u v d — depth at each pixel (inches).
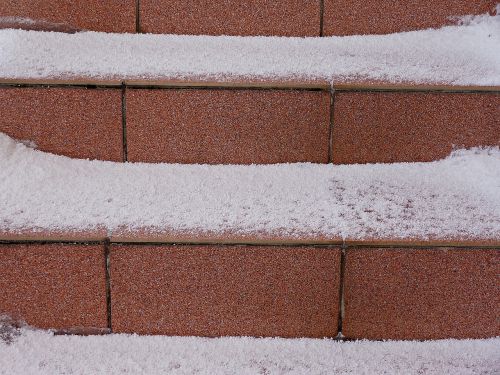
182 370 54.8
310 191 57.9
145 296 56.3
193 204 56.9
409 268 56.0
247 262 56.1
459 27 63.0
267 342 56.3
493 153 59.7
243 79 59.1
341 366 55.1
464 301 56.2
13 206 56.0
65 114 58.9
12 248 55.4
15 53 59.7
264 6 63.0
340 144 59.8
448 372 54.9
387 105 59.3
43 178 57.3
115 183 58.0
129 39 62.2
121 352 55.6
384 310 56.4
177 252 55.9
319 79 59.3
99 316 56.4
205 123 59.4
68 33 62.2
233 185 58.2
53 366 54.6
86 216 56.0
